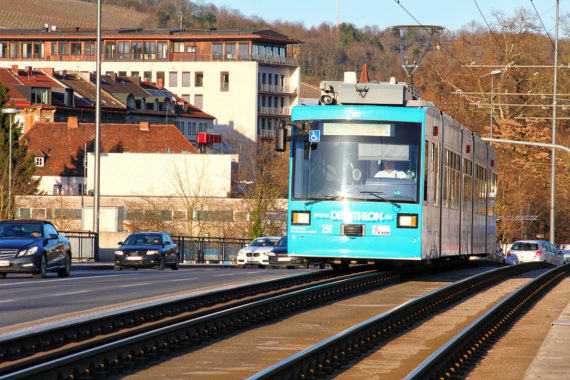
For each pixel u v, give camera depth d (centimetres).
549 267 15125
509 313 5531
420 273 9406
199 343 4166
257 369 3509
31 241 9138
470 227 9106
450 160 7988
